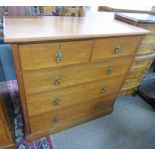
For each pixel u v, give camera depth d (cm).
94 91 122
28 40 68
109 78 120
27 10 108
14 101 145
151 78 210
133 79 168
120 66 117
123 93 179
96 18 127
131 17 127
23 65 77
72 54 86
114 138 135
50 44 76
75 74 98
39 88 92
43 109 106
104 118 154
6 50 103
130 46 107
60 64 87
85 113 138
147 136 141
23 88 87
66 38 76
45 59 81
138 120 157
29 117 105
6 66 112
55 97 104
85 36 81
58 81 94
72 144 125
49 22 98
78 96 116
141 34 103
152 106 178
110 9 155
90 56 94
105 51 98
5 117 97
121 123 151
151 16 147
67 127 135
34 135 121
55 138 128
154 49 154
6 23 86
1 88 108
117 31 94
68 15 122
